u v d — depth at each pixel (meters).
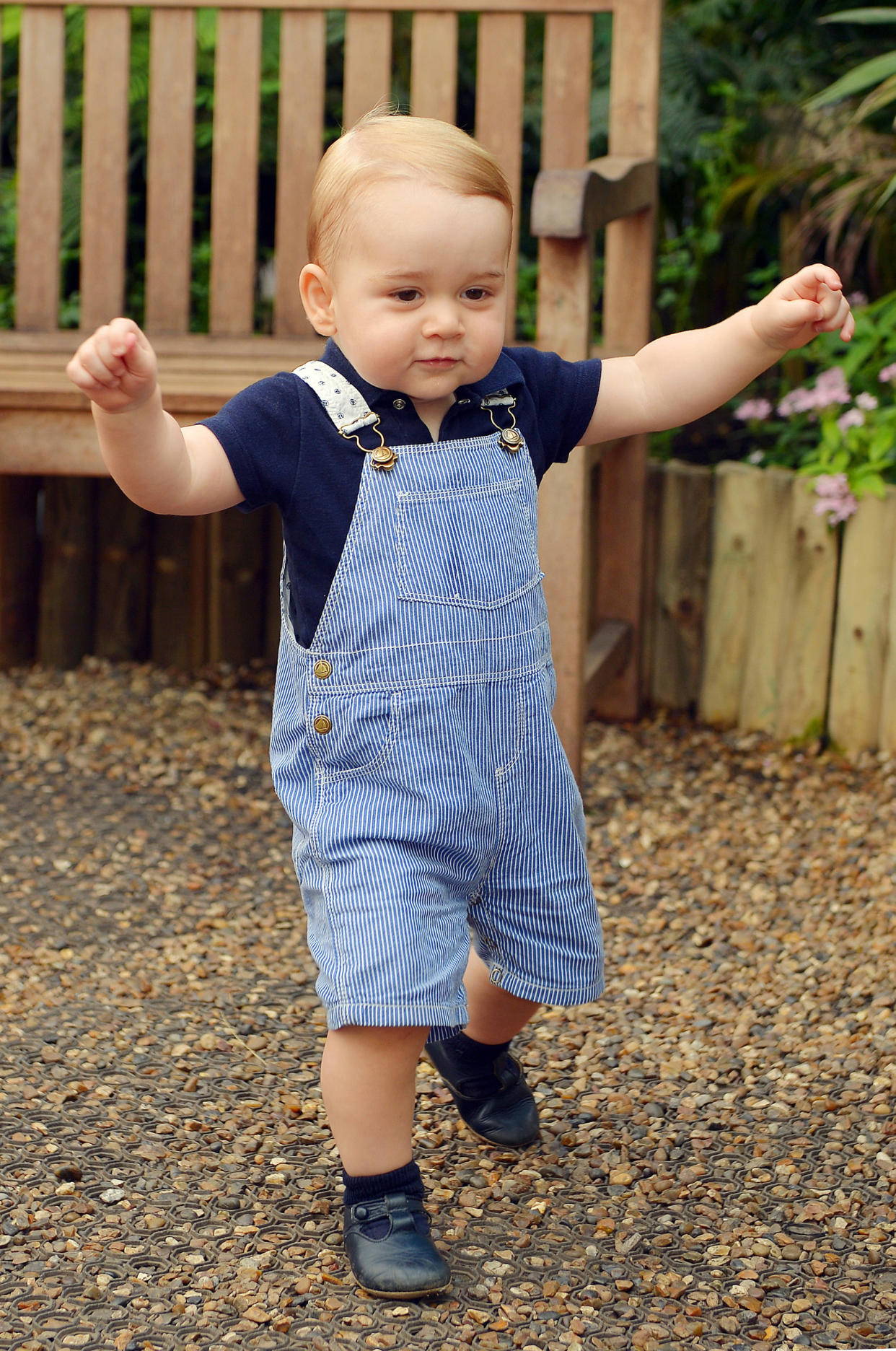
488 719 1.38
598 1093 1.77
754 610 3.08
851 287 3.76
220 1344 1.29
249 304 3.17
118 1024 1.89
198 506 1.31
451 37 3.01
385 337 1.31
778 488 3.00
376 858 1.34
